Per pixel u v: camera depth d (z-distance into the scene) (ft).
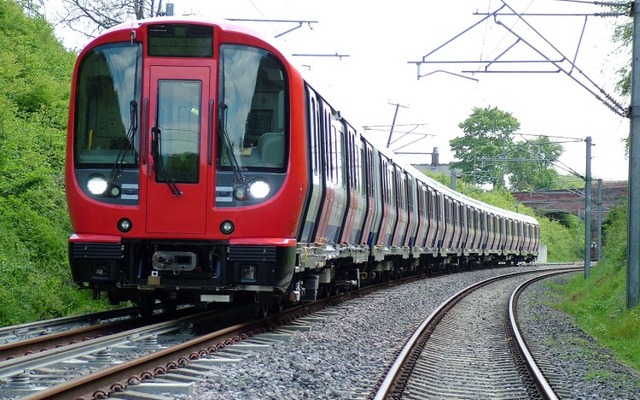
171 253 60.23
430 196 174.40
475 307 112.57
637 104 94.07
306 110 67.36
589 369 60.80
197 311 79.66
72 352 49.08
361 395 44.39
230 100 61.36
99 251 60.18
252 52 61.82
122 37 61.41
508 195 446.19
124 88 61.16
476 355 66.69
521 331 82.84
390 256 139.33
